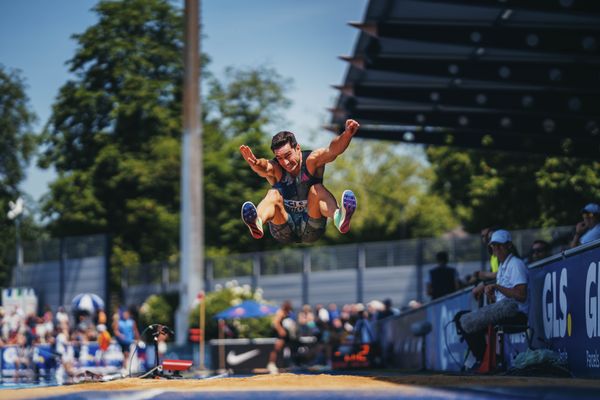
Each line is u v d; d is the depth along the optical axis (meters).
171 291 58.34
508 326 14.25
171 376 14.20
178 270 59.44
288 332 38.16
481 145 33.00
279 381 10.21
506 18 24.73
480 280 17.67
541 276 14.77
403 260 52.06
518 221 45.78
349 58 28.84
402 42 27.11
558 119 30.41
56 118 81.44
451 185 49.66
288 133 12.23
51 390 10.06
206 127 87.00
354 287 54.03
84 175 78.50
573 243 16.05
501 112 31.03
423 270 51.09
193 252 48.03
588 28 24.42
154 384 10.61
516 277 14.39
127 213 78.62
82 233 78.81
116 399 8.73
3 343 39.62
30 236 88.31
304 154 12.35
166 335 14.48
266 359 41.53
